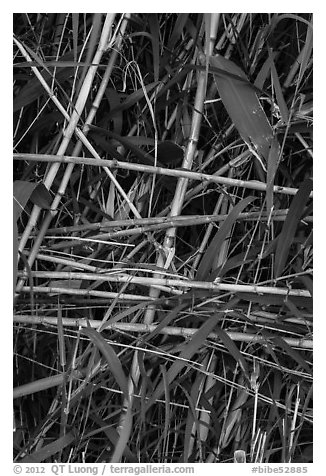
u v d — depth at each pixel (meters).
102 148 0.87
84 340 0.88
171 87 0.92
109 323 0.76
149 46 0.93
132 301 0.85
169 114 0.95
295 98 0.80
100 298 0.88
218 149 0.92
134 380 0.84
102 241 0.82
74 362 0.81
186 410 0.91
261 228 0.90
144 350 0.78
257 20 0.96
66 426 0.81
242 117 0.77
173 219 0.83
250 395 0.90
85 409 0.85
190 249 0.95
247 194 0.93
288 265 0.88
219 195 0.94
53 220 0.92
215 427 0.84
